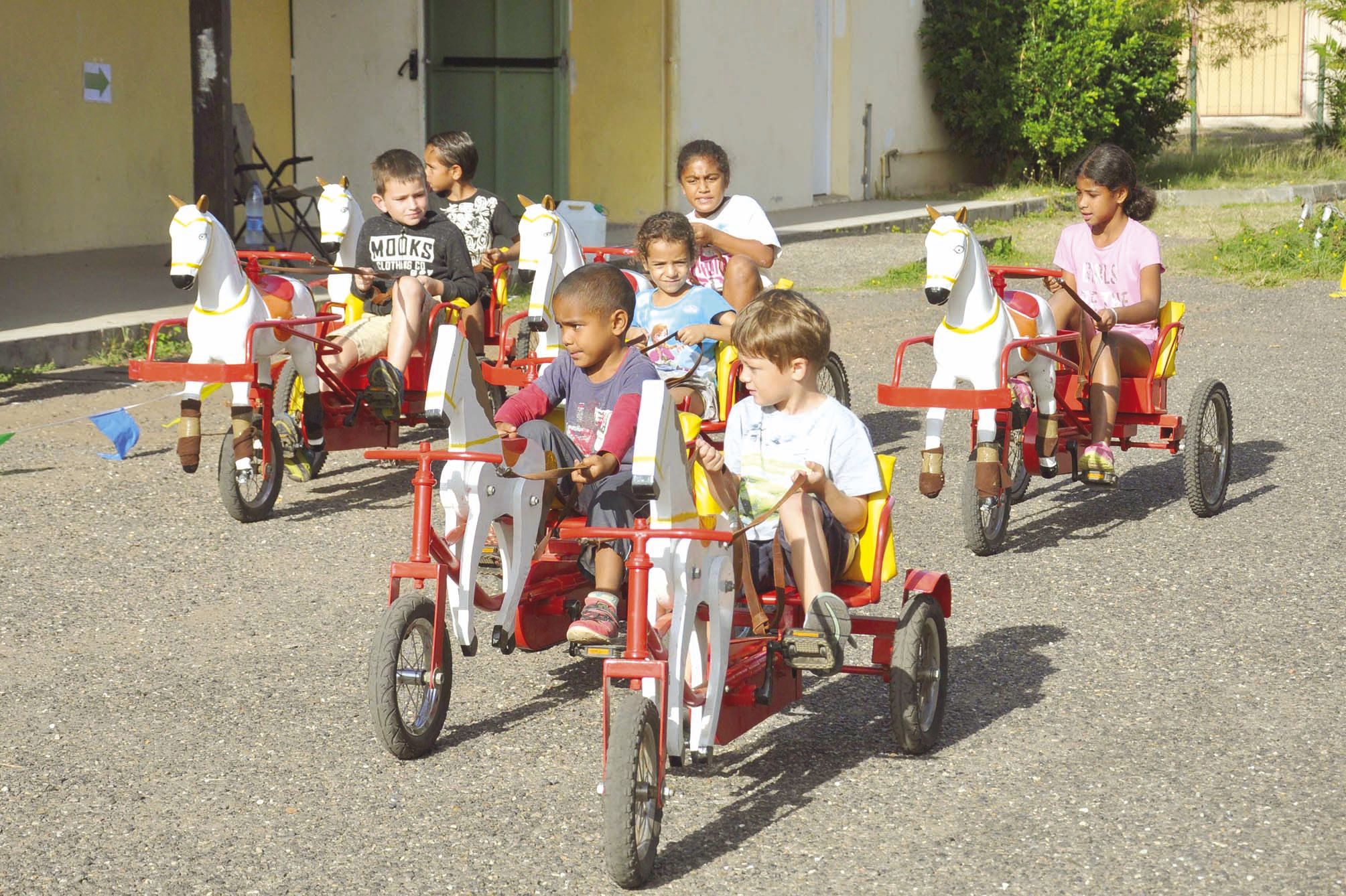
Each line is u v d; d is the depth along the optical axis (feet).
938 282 20.12
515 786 14.17
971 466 20.77
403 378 23.38
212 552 21.40
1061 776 14.17
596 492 15.40
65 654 17.58
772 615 14.42
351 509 23.70
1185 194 68.95
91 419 24.80
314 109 55.36
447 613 18.90
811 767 14.48
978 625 18.40
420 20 54.24
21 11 45.14
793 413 14.67
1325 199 70.13
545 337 23.27
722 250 24.06
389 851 12.92
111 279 41.98
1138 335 23.06
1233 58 98.84
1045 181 74.13
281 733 15.42
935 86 74.74
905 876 12.34
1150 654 17.34
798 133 65.26
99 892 12.30
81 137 47.62
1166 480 25.44
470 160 28.35
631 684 14.37
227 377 21.97
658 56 56.80
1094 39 71.61
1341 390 31.14
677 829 13.23
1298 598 19.15
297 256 24.17
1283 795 13.70
